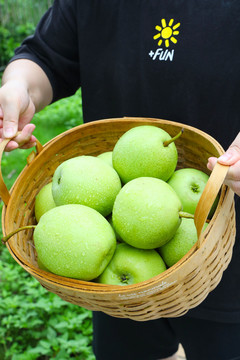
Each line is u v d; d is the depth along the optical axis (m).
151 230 1.08
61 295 1.08
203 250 0.95
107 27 1.47
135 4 1.40
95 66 1.54
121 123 1.41
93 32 1.49
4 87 1.37
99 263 1.07
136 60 1.44
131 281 1.13
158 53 1.39
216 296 1.49
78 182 1.20
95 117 1.65
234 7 1.26
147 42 1.40
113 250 1.12
